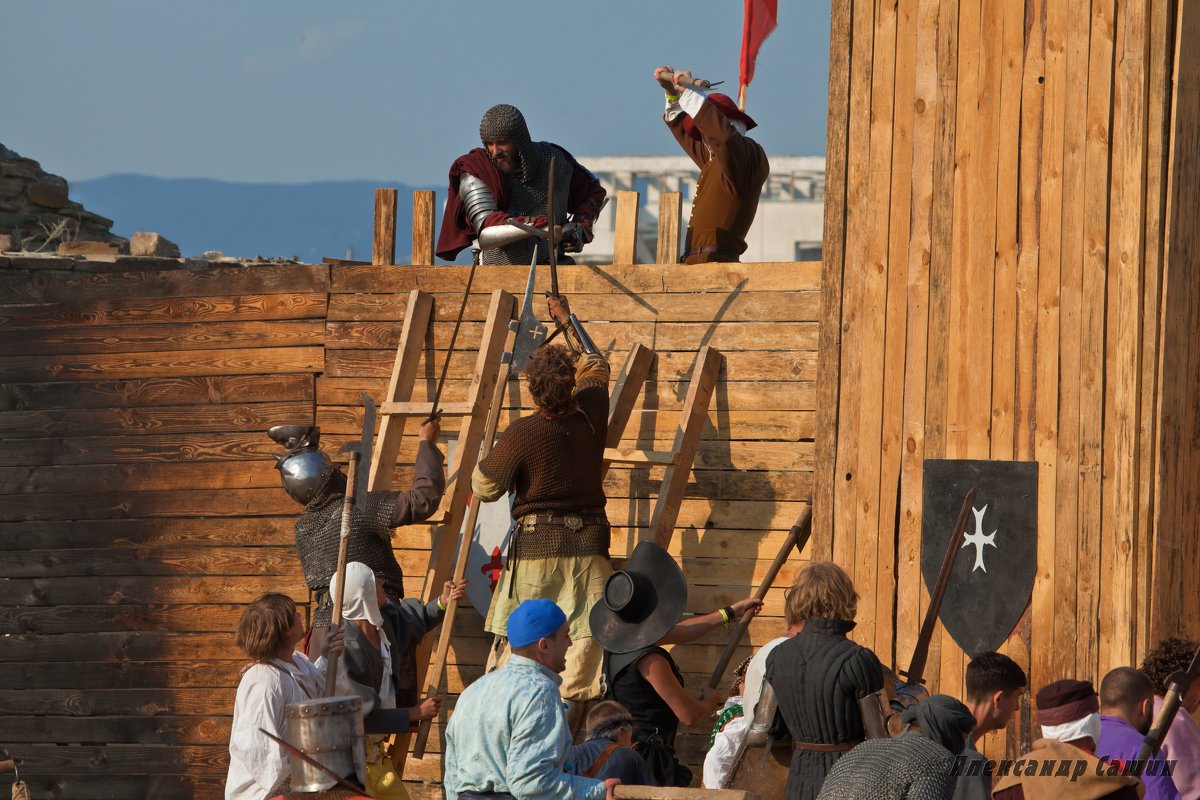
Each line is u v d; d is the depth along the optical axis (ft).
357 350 105.60
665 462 93.91
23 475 110.22
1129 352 84.28
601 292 101.55
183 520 106.83
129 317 110.32
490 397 98.73
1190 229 86.53
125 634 106.52
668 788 61.62
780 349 97.45
